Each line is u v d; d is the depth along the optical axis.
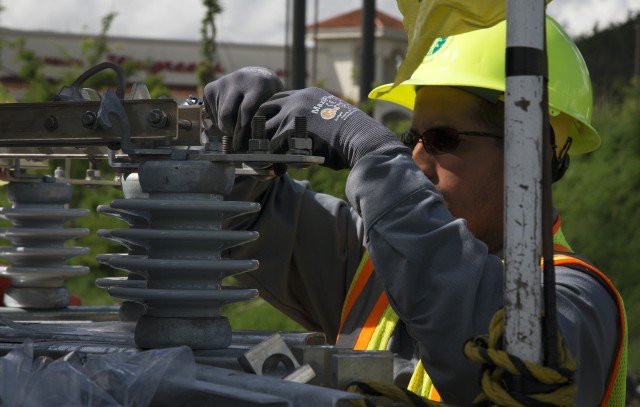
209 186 1.29
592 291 1.60
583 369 1.54
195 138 1.27
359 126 1.60
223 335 1.32
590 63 22.78
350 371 1.19
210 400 1.13
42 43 27.45
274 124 1.68
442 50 1.95
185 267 1.28
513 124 1.05
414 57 1.16
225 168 1.31
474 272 1.43
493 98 1.85
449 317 1.42
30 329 1.57
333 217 2.14
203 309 1.31
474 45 1.91
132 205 1.29
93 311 1.99
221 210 1.29
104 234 1.68
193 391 1.12
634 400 6.91
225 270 1.29
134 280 1.68
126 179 1.62
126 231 1.30
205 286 1.31
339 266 2.15
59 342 1.40
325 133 1.63
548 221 1.07
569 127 2.07
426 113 1.90
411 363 1.80
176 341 1.29
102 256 1.70
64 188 1.94
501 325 1.09
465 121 1.86
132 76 18.38
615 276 12.69
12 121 1.33
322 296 2.17
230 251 2.14
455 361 1.43
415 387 1.69
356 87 32.00
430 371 1.48
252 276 2.18
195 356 1.27
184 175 1.28
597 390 1.59
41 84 16.55
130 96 1.41
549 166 1.07
